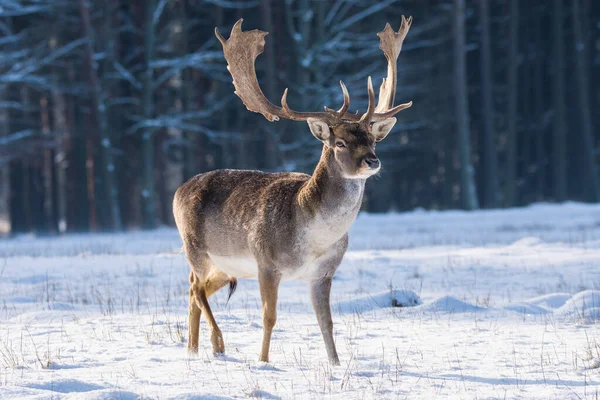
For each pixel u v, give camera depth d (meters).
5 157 79.06
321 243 13.52
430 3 97.88
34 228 86.50
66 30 76.19
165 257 35.47
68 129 77.12
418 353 14.82
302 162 77.00
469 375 12.84
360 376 12.77
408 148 97.38
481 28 92.19
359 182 13.35
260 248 13.83
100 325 18.14
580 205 81.25
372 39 84.81
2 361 14.15
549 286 24.62
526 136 101.69
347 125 13.31
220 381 12.29
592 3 105.75
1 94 78.56
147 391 11.32
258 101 14.72
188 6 84.81
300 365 13.71
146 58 74.25
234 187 14.98
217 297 22.77
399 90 86.50
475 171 100.44
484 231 52.34
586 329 17.19
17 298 22.98
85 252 41.19
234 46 14.88
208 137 84.12
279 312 20.00
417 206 103.19
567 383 12.20
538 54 101.81
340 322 18.50
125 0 82.62
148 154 74.06
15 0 73.69
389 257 34.03
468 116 96.56
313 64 79.00
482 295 23.02
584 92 95.19
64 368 13.52
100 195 71.62
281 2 82.38
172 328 17.62
